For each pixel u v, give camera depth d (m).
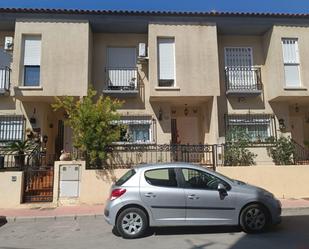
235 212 7.35
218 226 8.05
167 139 15.15
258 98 15.73
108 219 7.37
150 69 14.40
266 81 15.85
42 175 11.32
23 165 12.63
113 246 6.62
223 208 7.34
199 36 14.78
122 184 7.50
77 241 7.12
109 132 11.59
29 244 6.96
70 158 11.49
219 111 15.43
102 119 11.43
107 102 11.73
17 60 13.92
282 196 11.68
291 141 14.20
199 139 16.44
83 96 13.80
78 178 11.03
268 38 15.61
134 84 15.26
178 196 7.33
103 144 11.32
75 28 14.38
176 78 14.41
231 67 15.75
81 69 14.12
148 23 14.76
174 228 7.97
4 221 9.22
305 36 15.22
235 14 14.89
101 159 11.60
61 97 13.88
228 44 16.09
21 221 9.23
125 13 14.62
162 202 7.30
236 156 12.48
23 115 14.69
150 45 14.53
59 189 10.91
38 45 14.34
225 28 15.41
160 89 14.29
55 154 15.41
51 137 15.85
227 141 13.70
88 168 11.47
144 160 13.34
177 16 14.80
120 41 15.75
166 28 14.72
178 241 6.88
